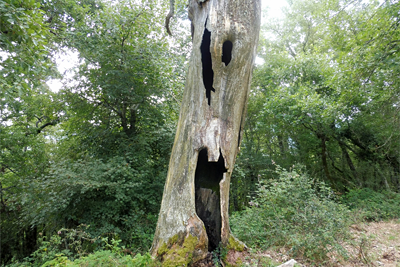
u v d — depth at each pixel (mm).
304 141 11859
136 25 7566
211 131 3518
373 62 6652
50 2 7441
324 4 8453
